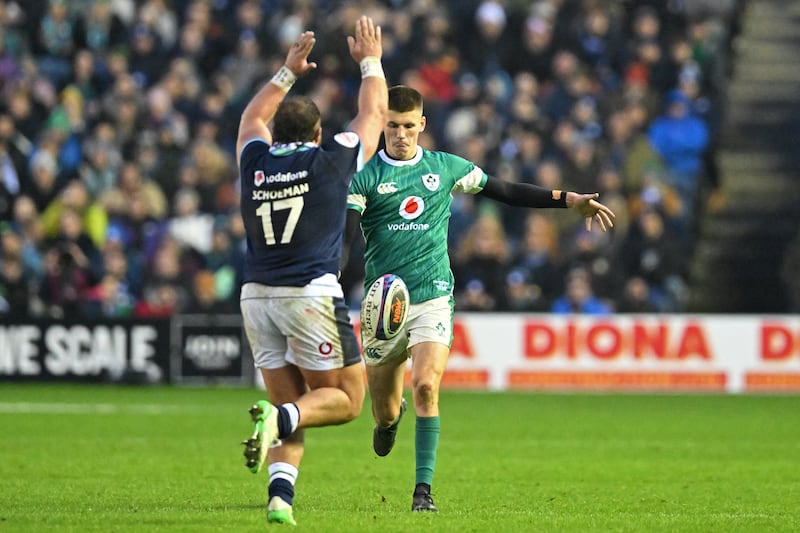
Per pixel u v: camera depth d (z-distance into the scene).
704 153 83.75
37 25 86.19
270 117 26.59
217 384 71.31
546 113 82.50
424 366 29.20
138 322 71.31
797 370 70.31
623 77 86.25
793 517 29.27
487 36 86.00
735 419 57.47
